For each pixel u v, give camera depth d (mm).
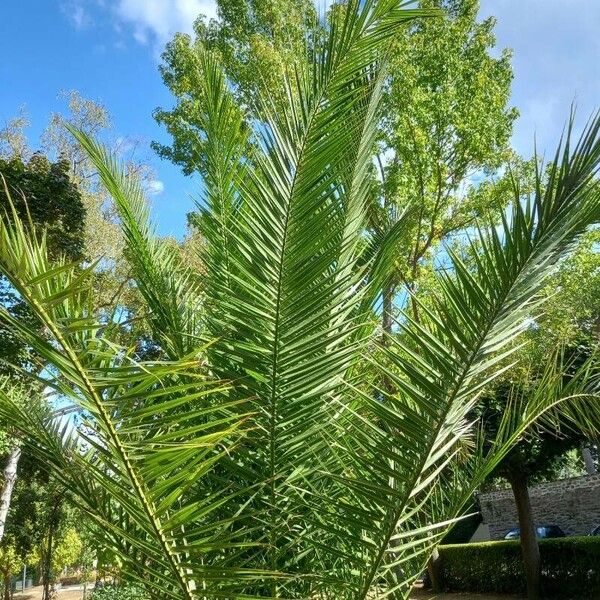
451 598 15328
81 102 20188
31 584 46188
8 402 2520
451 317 2039
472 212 12391
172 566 1990
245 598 1997
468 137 12492
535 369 7844
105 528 2391
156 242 4094
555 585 13266
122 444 1765
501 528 22703
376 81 2973
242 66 12617
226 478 2863
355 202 3051
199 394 1809
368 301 3465
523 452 12688
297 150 2299
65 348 1601
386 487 2236
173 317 3707
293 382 2508
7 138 19359
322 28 2436
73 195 11891
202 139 3658
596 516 19703
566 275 12672
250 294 2459
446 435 2168
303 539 2545
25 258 1464
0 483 14992
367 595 2426
